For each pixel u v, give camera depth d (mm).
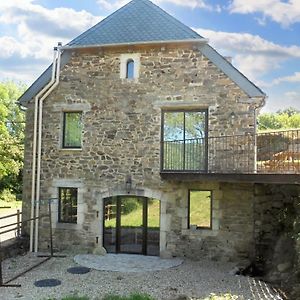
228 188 11023
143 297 7594
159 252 11453
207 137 10633
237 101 11031
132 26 12227
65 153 12234
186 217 11273
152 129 11602
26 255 11727
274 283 9336
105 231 12055
